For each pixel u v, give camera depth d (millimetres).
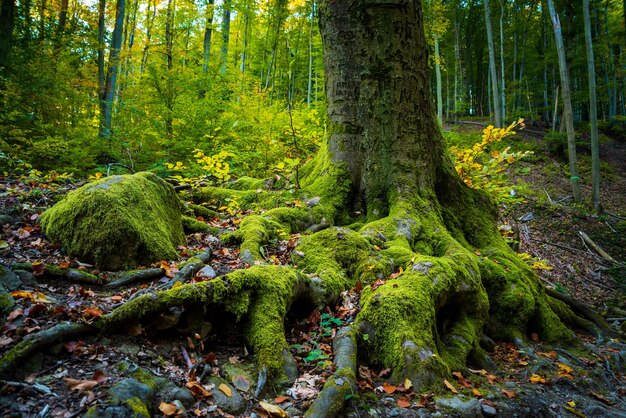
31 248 3498
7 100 8953
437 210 5516
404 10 5699
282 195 5863
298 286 3541
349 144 5832
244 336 3102
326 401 2480
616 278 10109
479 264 5027
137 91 10250
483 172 7074
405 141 5676
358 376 2977
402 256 4273
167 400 2295
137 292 3119
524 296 4789
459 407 2752
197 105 8609
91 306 2840
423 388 2893
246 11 18219
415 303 3385
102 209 3619
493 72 22969
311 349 3205
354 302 3756
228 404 2436
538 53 32562
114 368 2359
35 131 9367
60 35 12586
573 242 12156
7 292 2674
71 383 2123
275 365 2816
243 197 6129
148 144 9000
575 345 4789
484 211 6191
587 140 26828
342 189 5691
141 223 3787
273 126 9828
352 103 5828
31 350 2219
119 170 8312
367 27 5691
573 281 9820
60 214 3688
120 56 13523
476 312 4270
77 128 9828
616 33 26859
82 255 3494
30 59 10305
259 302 3193
